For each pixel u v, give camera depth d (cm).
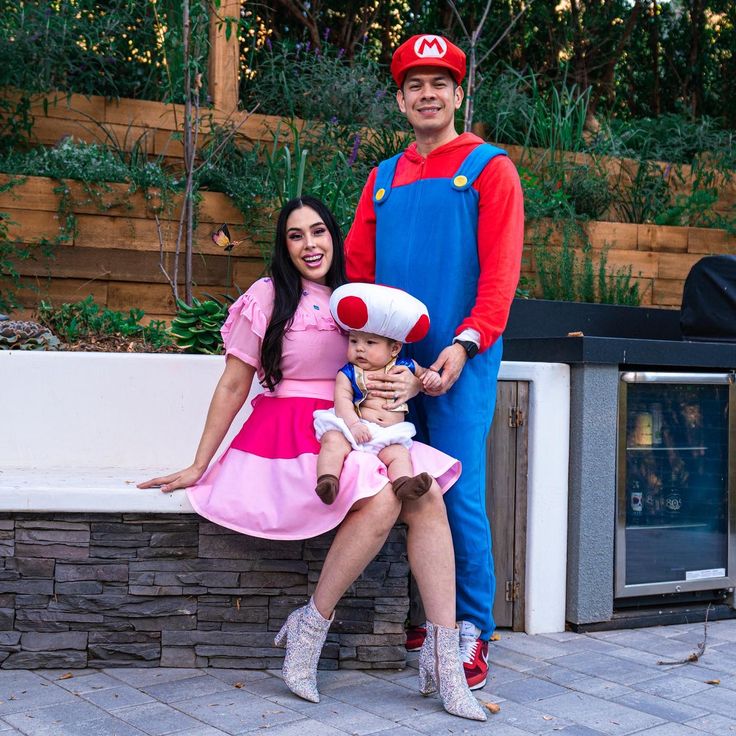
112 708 279
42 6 600
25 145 577
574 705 291
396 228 319
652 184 694
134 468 376
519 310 488
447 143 317
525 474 371
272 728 266
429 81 312
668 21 1015
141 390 378
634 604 390
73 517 312
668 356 384
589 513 372
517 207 306
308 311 313
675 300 641
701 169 707
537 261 589
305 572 316
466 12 906
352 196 557
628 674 321
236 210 548
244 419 383
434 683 291
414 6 919
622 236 630
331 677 312
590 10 953
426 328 297
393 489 283
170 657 316
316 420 300
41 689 294
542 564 370
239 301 316
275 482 301
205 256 541
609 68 965
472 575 315
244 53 777
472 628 311
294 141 613
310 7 871
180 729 263
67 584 312
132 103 597
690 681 314
